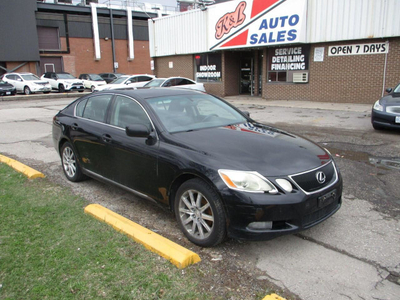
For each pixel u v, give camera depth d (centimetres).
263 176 328
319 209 346
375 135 884
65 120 563
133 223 389
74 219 410
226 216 332
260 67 2014
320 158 377
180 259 317
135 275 301
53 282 291
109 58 3928
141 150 411
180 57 2319
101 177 493
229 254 349
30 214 425
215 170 336
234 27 1856
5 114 1488
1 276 299
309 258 340
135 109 453
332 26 1523
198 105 482
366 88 1498
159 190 398
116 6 4022
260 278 309
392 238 374
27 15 3334
